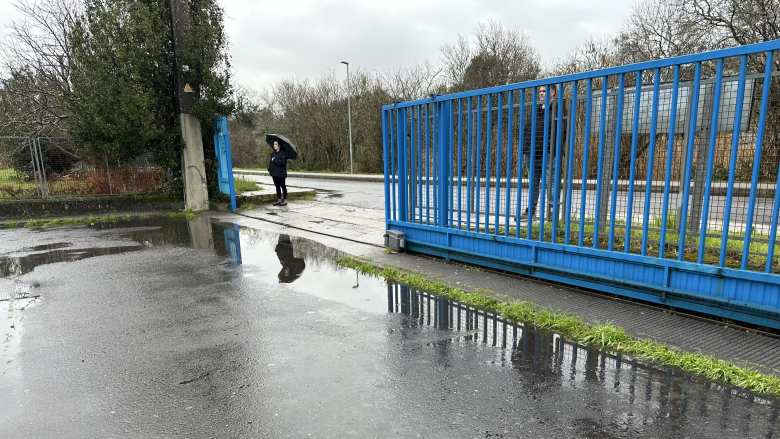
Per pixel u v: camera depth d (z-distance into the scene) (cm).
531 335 391
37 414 288
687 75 731
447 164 620
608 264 461
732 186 376
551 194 599
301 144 3709
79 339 402
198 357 363
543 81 487
